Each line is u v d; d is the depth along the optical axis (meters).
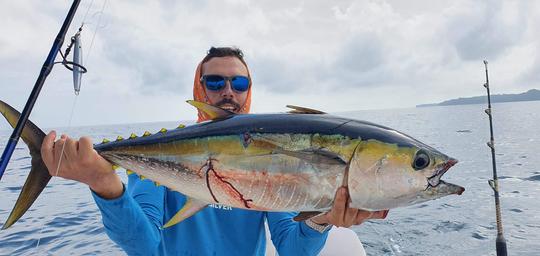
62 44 2.43
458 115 89.00
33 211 10.34
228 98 3.63
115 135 65.94
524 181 12.09
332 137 2.05
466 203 9.57
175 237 2.97
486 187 11.45
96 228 8.53
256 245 3.09
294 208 2.09
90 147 2.00
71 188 14.10
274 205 2.12
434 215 8.59
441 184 2.06
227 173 2.16
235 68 3.67
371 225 7.99
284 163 2.07
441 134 35.75
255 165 2.11
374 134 2.06
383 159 2.01
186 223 3.02
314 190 2.05
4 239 7.86
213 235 3.03
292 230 2.91
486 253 6.34
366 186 2.02
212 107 2.31
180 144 2.27
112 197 2.21
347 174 2.02
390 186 2.02
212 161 2.19
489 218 8.21
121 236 2.37
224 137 2.19
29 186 2.12
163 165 2.30
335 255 4.38
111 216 2.28
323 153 2.04
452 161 2.06
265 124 2.15
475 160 17.72
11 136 2.12
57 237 7.95
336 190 2.04
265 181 2.10
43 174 2.14
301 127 2.10
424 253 6.45
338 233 4.86
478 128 42.28
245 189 2.13
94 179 2.10
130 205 2.33
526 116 67.19
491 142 4.61
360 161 2.02
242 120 2.21
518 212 8.57
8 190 13.67
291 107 2.34
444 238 7.12
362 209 2.07
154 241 2.58
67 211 10.30
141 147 2.34
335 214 2.05
